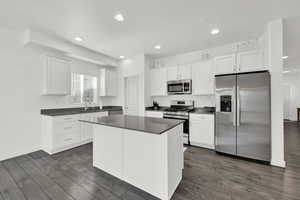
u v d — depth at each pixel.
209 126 3.26
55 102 3.61
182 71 4.00
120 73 5.02
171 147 1.75
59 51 3.44
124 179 2.05
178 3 2.02
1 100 2.75
